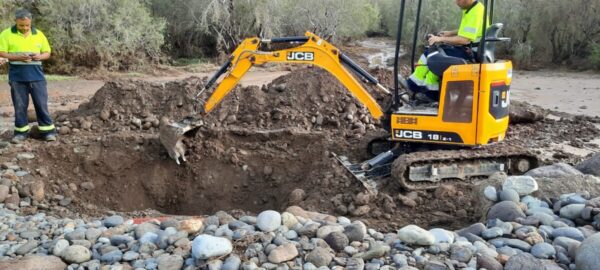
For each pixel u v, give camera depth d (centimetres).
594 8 2319
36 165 711
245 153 784
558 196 506
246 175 764
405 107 668
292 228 444
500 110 627
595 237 371
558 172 546
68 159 739
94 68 2198
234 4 2638
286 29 2800
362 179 614
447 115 619
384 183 625
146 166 761
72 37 2177
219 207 739
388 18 3719
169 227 443
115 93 933
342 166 655
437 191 587
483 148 622
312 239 417
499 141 651
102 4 2202
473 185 599
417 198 582
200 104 743
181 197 751
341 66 690
